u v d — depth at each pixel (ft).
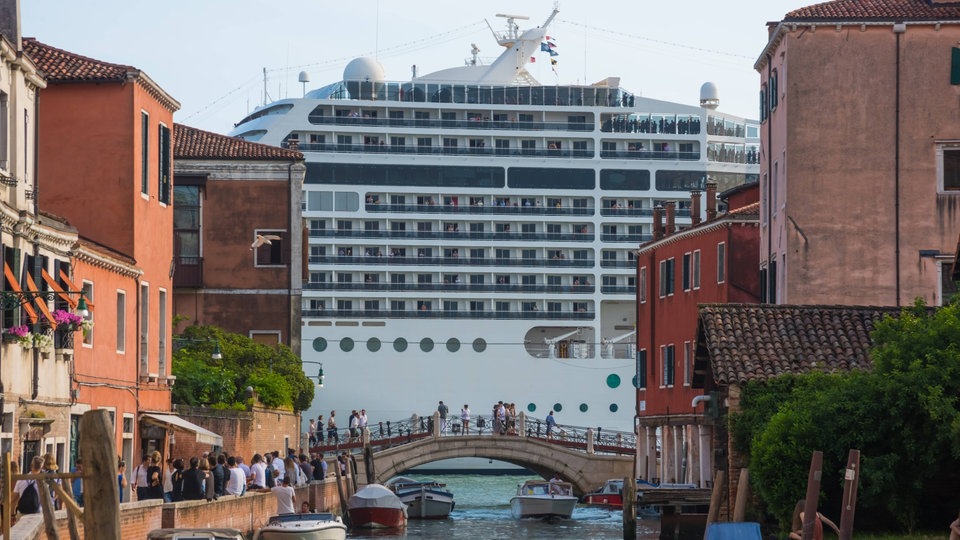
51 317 119.24
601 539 192.24
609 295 375.66
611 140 383.24
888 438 116.37
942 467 118.42
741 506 123.13
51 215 134.31
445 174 375.25
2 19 127.03
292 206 240.12
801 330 143.84
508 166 377.09
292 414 232.32
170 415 167.53
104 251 142.92
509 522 228.43
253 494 154.61
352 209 369.50
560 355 370.73
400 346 363.35
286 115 372.17
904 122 185.06
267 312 238.89
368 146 373.20
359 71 386.11
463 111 379.76
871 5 188.55
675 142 387.34
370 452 256.32
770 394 133.39
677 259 241.96
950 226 184.14
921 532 117.08
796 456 117.19
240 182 239.91
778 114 194.08
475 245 370.73
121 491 131.64
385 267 367.04
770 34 204.64
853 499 96.63
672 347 242.17
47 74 155.53
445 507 235.61
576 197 379.55
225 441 185.37
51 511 75.61
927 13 185.37
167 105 171.42
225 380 201.77
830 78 185.78
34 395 121.60
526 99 381.60
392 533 205.87
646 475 251.19
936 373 113.09
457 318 366.84
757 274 217.15
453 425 288.51
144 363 161.79
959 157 184.85
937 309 136.46
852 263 184.65
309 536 146.20
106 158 156.46
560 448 273.13
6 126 121.29
